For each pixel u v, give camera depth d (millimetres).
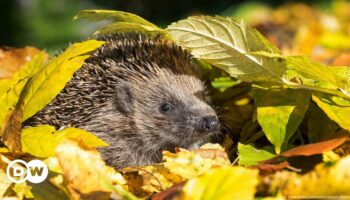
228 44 1000
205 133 1078
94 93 1086
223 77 1115
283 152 971
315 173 899
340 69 1017
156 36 1102
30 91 1009
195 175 961
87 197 919
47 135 984
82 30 2750
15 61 1213
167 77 1108
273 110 999
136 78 1104
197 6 3234
